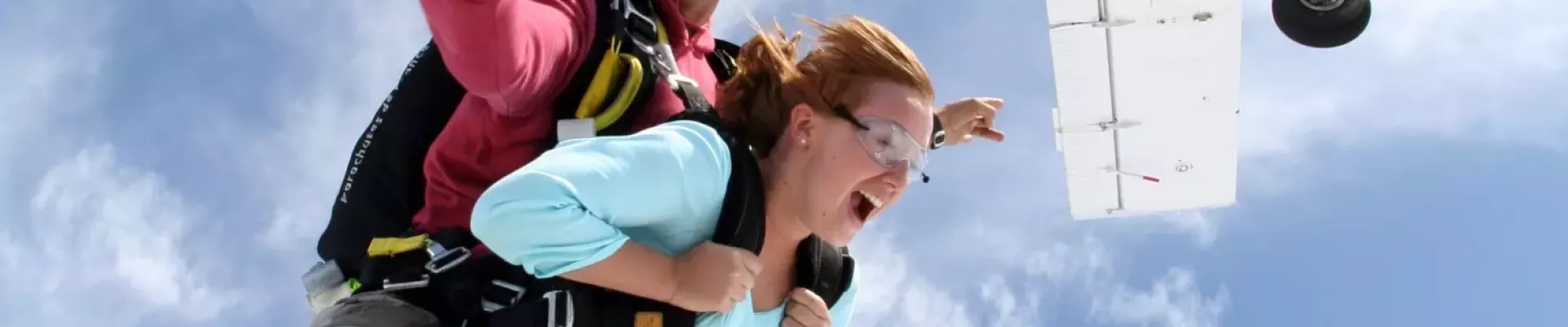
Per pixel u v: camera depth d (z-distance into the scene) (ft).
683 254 8.61
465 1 7.81
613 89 9.50
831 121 8.96
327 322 9.29
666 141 8.29
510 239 7.84
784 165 9.14
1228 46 16.80
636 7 10.13
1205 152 18.69
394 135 10.34
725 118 9.62
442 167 9.76
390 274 9.51
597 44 9.47
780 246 9.53
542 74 8.71
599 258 8.07
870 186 8.97
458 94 10.42
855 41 9.09
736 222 8.65
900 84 9.07
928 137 9.25
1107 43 16.99
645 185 8.13
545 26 8.66
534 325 8.72
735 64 10.69
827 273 10.22
